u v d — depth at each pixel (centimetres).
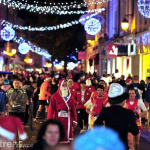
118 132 1041
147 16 3183
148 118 2703
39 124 2684
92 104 1675
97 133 781
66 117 1625
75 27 8419
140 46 4506
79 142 764
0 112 1722
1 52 7862
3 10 8219
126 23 4016
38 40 8562
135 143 1486
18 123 770
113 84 1104
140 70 4541
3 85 2136
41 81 3828
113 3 5922
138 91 2373
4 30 4216
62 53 8650
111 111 1059
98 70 7294
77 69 9938
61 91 1650
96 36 7456
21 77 3441
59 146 720
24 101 1919
